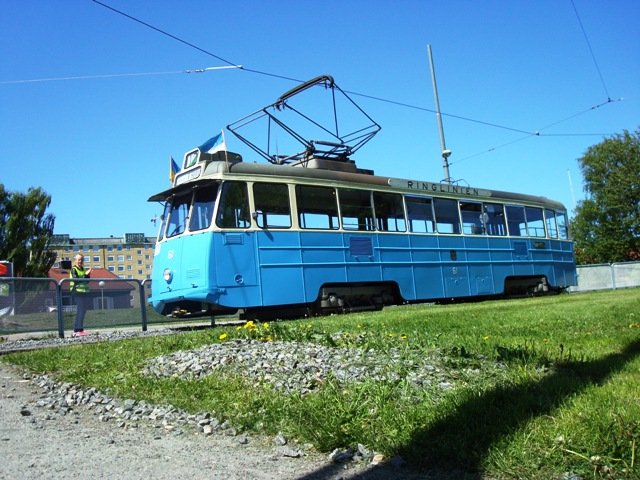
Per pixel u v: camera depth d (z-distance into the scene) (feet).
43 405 19.15
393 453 12.58
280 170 49.34
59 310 48.42
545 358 19.40
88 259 384.27
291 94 55.36
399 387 16.53
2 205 174.29
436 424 13.37
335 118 55.77
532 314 36.60
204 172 46.62
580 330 28.04
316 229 50.31
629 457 11.05
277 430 14.85
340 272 51.29
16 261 169.78
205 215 45.50
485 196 68.59
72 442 14.84
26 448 14.35
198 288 44.21
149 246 402.52
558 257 78.84
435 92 95.09
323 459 12.99
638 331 26.25
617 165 174.60
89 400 19.36
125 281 52.80
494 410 13.84
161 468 12.75
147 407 17.88
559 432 12.17
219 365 21.83
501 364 19.19
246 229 46.16
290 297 47.67
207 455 13.56
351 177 54.39
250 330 28.19
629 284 127.65
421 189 60.64
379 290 55.52
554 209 80.53
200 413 16.69
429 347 22.07
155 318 55.77
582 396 14.57
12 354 30.86
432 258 59.93
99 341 36.04
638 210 169.68
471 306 49.42
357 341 24.93
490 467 11.42
